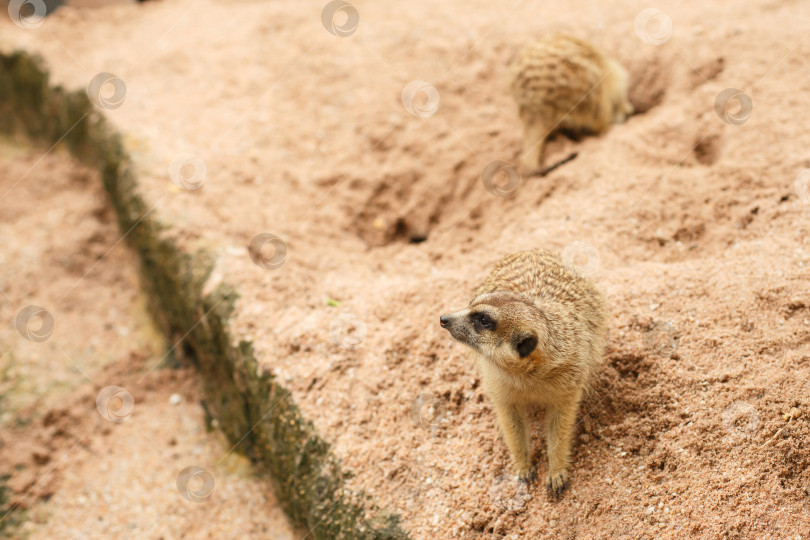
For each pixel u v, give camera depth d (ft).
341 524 4.22
